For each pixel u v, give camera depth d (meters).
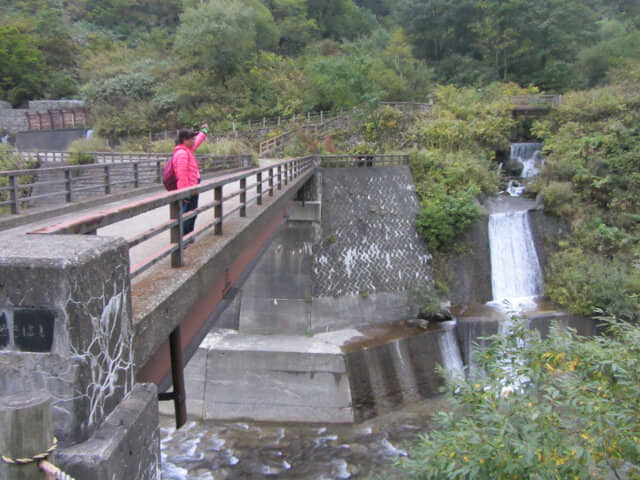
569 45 47.53
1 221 9.78
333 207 20.73
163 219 10.12
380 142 31.38
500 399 6.04
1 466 1.93
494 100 35.06
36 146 39.91
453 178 24.45
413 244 22.31
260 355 16.67
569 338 6.79
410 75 41.97
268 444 14.91
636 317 19.25
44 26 52.50
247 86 39.81
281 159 30.16
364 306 20.12
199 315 5.66
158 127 39.84
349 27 56.84
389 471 13.32
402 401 17.27
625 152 27.03
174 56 46.75
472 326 19.66
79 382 2.38
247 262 8.38
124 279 2.99
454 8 48.88
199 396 16.73
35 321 2.33
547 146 29.30
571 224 24.34
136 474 2.80
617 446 5.27
